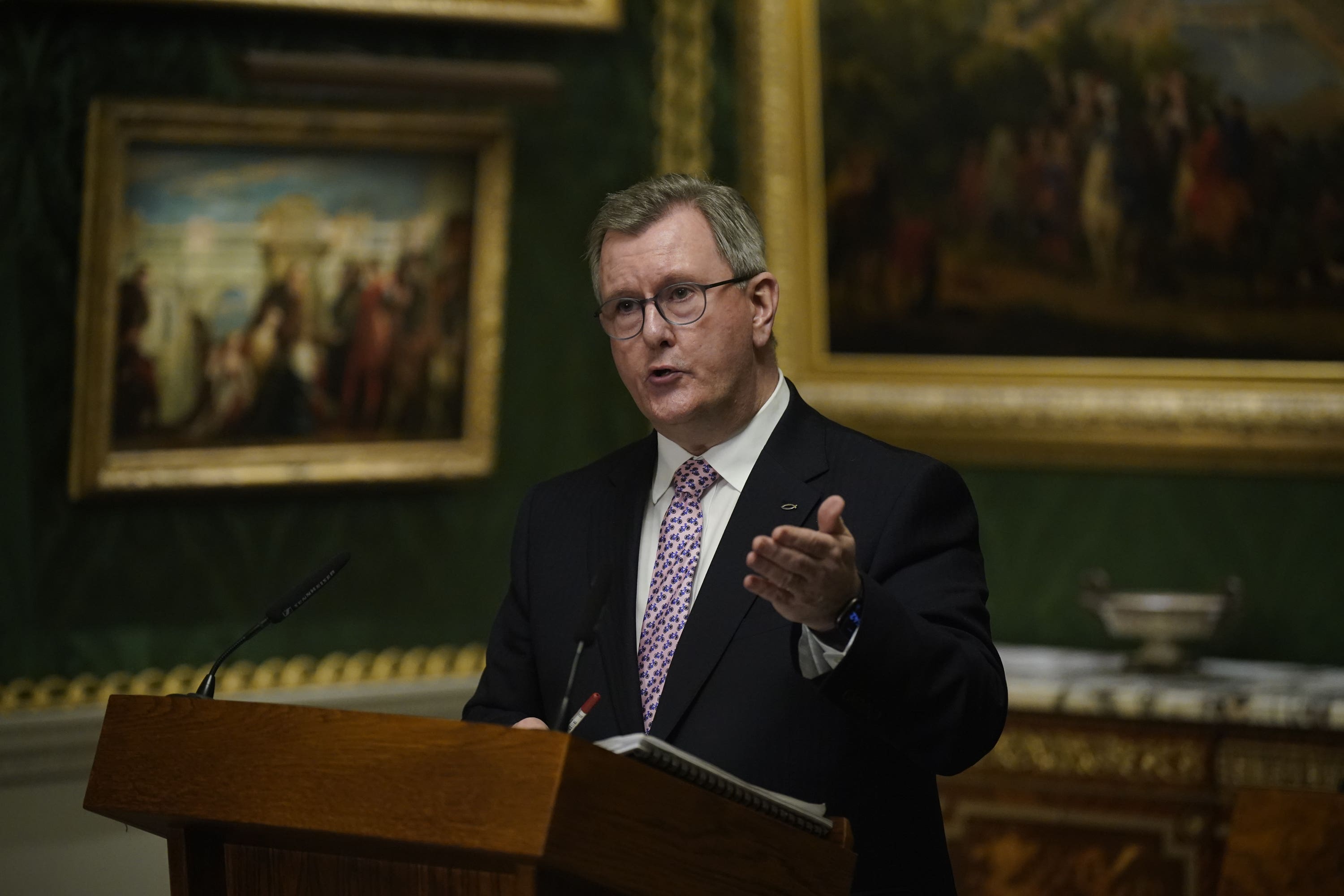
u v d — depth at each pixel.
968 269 11.94
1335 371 11.37
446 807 3.82
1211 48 11.47
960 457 12.03
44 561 9.72
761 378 5.82
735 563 5.39
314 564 10.76
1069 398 11.66
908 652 4.59
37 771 9.53
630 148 12.02
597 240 5.84
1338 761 9.75
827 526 4.32
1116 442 11.70
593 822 3.75
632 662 5.43
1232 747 10.00
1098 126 11.69
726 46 12.36
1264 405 11.36
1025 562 12.09
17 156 9.60
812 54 12.07
